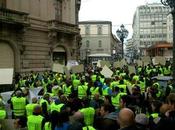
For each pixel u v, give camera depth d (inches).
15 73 1350.9
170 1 763.4
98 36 4343.0
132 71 951.0
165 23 6264.8
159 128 280.7
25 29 1418.6
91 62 2775.6
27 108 481.7
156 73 1042.1
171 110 305.7
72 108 411.8
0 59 1306.6
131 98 423.8
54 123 324.5
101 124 309.6
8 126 389.7
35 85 864.9
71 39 1849.2
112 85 662.5
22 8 1449.3
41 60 1574.8
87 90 649.6
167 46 2440.9
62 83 788.0
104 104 380.8
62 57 1784.0
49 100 515.8
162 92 615.8
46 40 1625.2
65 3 1841.8
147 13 6328.7
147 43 6284.5
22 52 1421.0
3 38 1300.4
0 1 1320.1
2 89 918.4
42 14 1596.9
